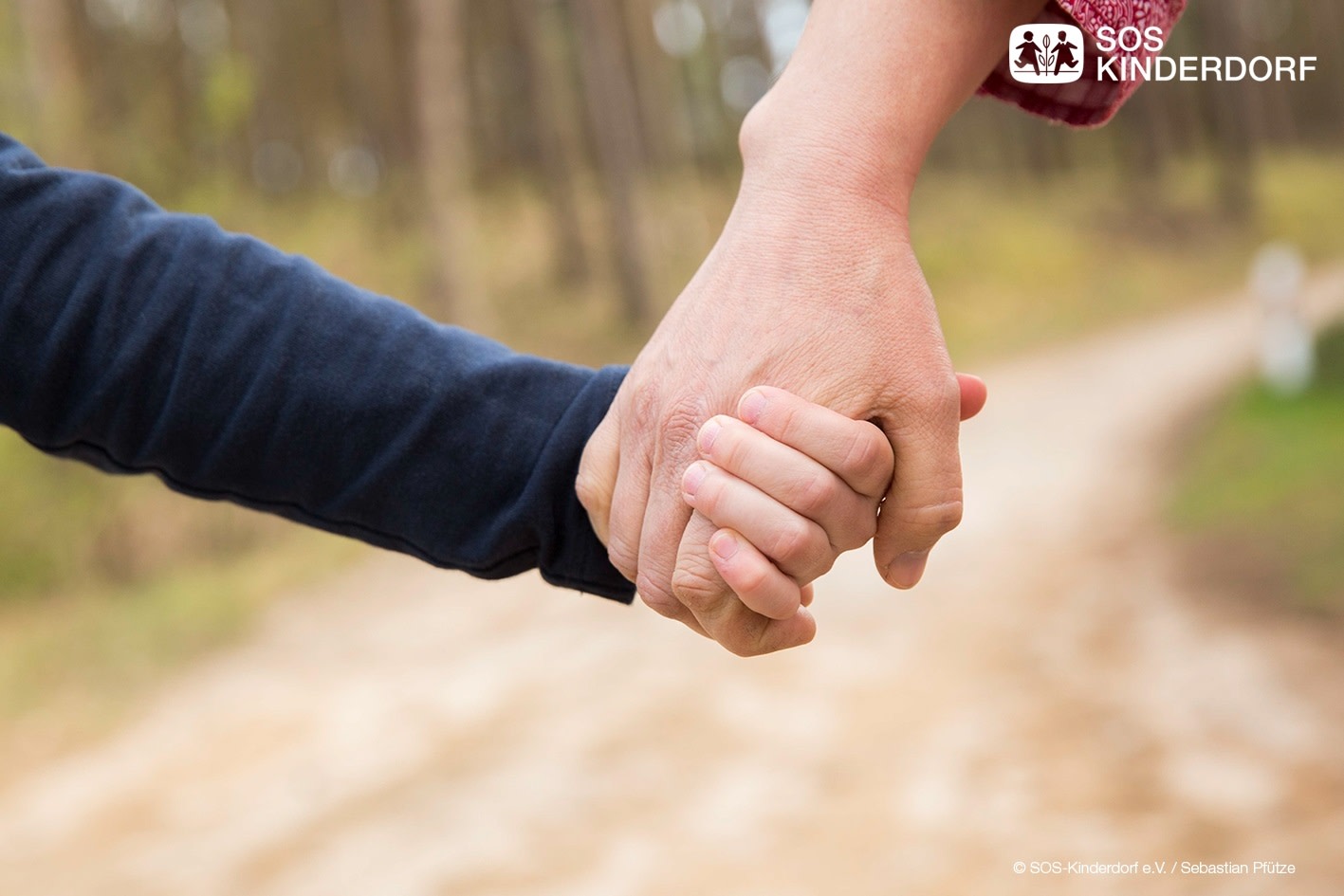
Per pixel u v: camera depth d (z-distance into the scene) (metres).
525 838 2.74
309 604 5.22
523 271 17.31
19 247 0.72
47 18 6.80
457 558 0.80
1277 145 28.05
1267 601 3.53
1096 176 24.61
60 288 0.73
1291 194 22.30
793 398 0.67
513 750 3.27
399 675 4.11
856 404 0.68
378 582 5.45
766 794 2.79
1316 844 2.20
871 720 3.14
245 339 0.75
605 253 17.66
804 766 2.91
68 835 3.17
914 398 0.68
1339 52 28.78
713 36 24.80
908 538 0.71
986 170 24.61
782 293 0.68
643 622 4.26
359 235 12.13
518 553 0.80
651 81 20.78
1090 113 0.73
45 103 6.58
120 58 8.16
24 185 0.73
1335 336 8.11
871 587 4.38
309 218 10.97
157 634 5.00
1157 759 2.66
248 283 0.77
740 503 0.67
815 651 3.73
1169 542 4.40
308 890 2.65
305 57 17.64
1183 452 6.04
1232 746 2.67
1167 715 2.89
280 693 4.10
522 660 4.05
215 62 7.25
